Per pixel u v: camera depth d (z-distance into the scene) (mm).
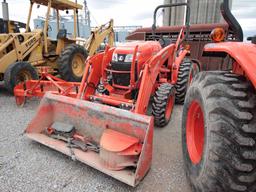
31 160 2111
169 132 2855
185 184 1801
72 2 5777
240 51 1271
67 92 2861
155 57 2457
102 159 1799
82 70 5820
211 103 1328
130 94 2582
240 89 1265
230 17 1605
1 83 5855
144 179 1861
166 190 1727
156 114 2859
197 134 1730
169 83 3217
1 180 1804
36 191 1685
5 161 2082
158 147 2439
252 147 1181
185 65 4039
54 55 5688
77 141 2178
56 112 2406
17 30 5891
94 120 2076
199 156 1604
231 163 1211
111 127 1983
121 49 2652
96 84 2842
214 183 1305
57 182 1796
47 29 5438
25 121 3125
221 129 1239
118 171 1744
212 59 5805
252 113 1199
